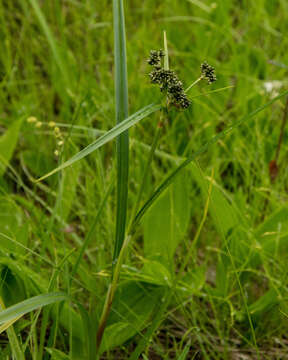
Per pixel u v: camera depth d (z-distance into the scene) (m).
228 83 0.88
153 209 0.62
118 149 0.46
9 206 0.62
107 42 1.08
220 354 0.57
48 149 0.80
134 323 0.55
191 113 0.86
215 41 1.00
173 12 1.13
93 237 0.67
